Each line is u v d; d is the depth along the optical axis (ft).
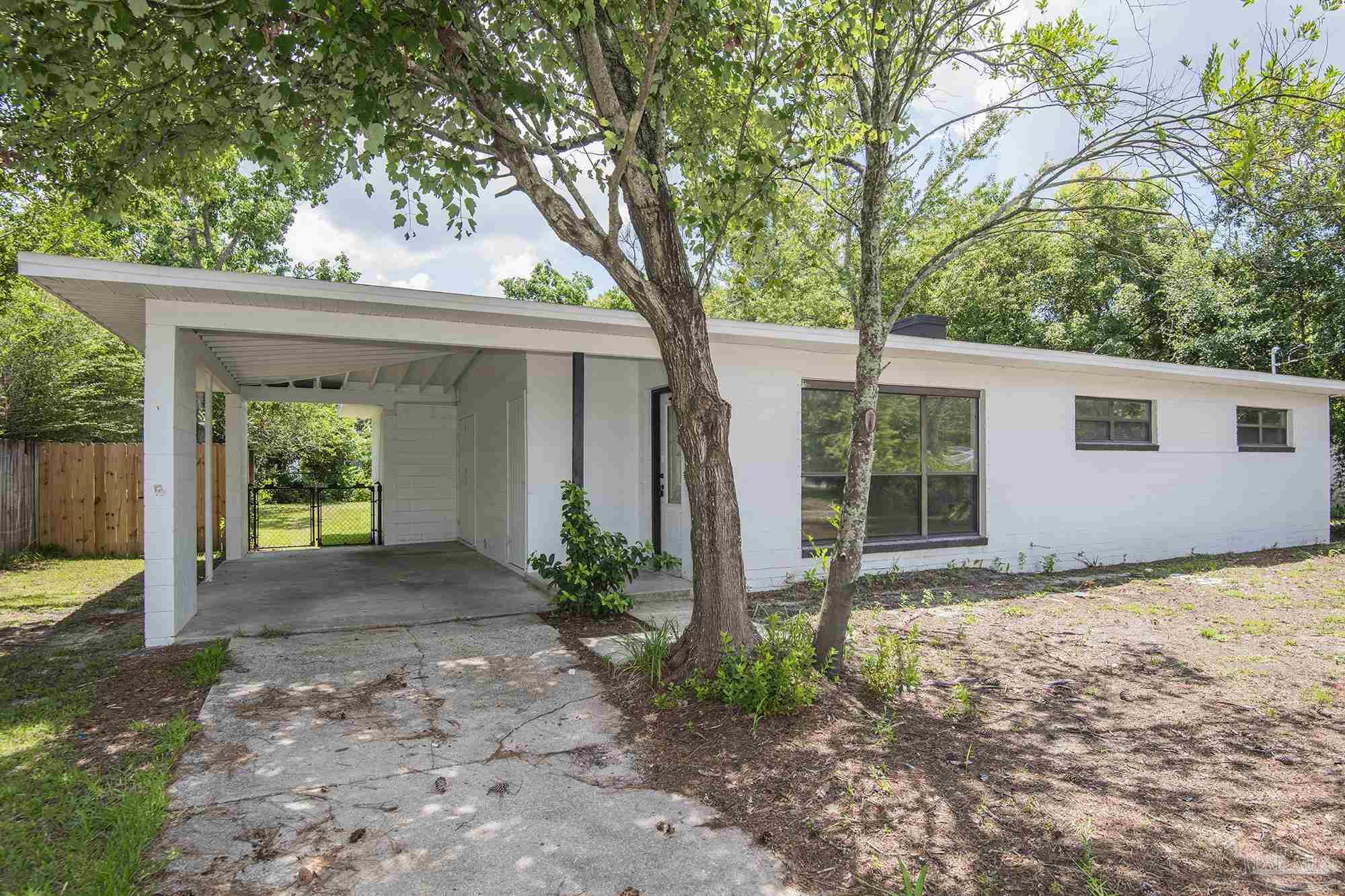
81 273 16.15
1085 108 16.70
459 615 22.21
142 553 37.32
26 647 18.60
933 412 30.78
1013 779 11.30
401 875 8.93
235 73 15.60
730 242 20.45
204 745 12.64
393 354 26.21
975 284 63.87
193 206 70.08
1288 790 10.99
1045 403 33.14
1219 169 15.49
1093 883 8.60
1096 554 34.37
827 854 9.34
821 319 64.90
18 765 11.61
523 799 10.92
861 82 16.34
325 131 15.97
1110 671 16.63
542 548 27.81
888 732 12.78
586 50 13.98
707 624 15.08
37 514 36.01
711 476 15.06
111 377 48.49
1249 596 25.17
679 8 14.97
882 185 15.69
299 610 22.81
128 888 8.44
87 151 19.38
